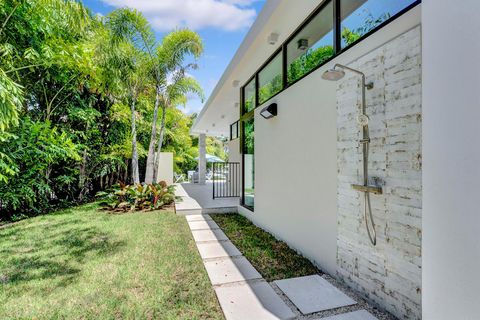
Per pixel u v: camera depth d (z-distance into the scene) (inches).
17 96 153.9
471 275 40.5
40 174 242.1
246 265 119.0
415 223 71.2
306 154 128.3
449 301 44.2
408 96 73.2
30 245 144.8
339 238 103.2
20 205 235.0
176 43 300.8
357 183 93.6
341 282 101.9
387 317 78.5
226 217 224.5
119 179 395.9
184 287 97.0
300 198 134.0
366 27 91.7
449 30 44.9
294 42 144.1
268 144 177.3
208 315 80.1
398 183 76.3
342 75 87.2
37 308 82.5
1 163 179.5
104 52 263.4
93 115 290.2
